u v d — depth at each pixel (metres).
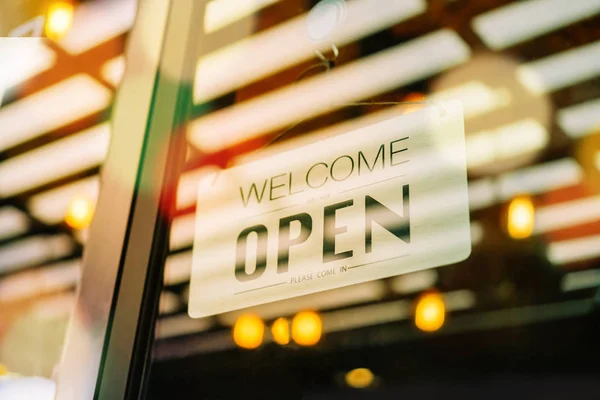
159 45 1.46
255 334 1.14
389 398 0.97
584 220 1.02
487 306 0.97
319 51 1.44
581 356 0.86
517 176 1.07
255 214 1.08
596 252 0.98
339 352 1.05
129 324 1.17
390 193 0.96
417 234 0.92
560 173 1.08
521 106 1.16
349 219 0.98
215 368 1.14
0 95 1.84
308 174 1.06
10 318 1.99
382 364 1.00
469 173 1.09
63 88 1.87
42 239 2.18
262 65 1.50
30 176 2.04
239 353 1.14
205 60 1.47
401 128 1.00
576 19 1.22
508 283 0.98
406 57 1.31
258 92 1.48
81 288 1.25
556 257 0.99
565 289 0.95
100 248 1.28
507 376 0.89
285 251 1.02
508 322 0.94
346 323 1.07
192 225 1.27
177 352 1.17
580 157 1.09
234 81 1.48
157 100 1.40
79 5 1.77
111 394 1.12
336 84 1.33
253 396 1.09
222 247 1.09
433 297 1.02
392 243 0.93
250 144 1.34
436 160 0.95
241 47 1.52
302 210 1.04
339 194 1.01
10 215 2.17
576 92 1.16
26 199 2.12
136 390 1.12
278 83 1.49
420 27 1.33
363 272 0.94
